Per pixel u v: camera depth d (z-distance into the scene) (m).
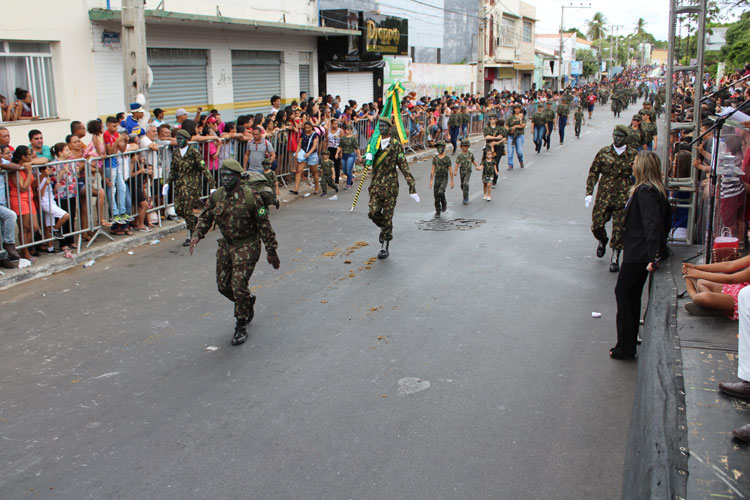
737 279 5.39
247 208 5.93
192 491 3.87
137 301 7.33
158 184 10.62
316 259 8.95
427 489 3.85
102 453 4.30
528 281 7.87
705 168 7.18
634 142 12.32
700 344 4.90
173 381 5.33
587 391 5.07
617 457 4.17
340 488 3.87
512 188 14.82
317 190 14.34
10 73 11.66
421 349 5.89
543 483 3.90
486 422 4.61
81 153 9.43
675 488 3.09
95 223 9.50
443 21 37.78
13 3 11.34
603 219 8.23
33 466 4.15
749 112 8.74
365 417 4.71
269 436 4.47
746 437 3.54
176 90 15.97
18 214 8.16
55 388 5.22
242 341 6.09
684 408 3.90
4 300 7.35
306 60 21.75
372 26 22.34
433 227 10.91
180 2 15.50
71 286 7.86
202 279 8.16
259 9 18.64
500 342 6.04
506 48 48.72
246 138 12.46
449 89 35.28
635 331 5.59
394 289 7.61
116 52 13.60
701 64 7.46
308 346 6.00
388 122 8.77
